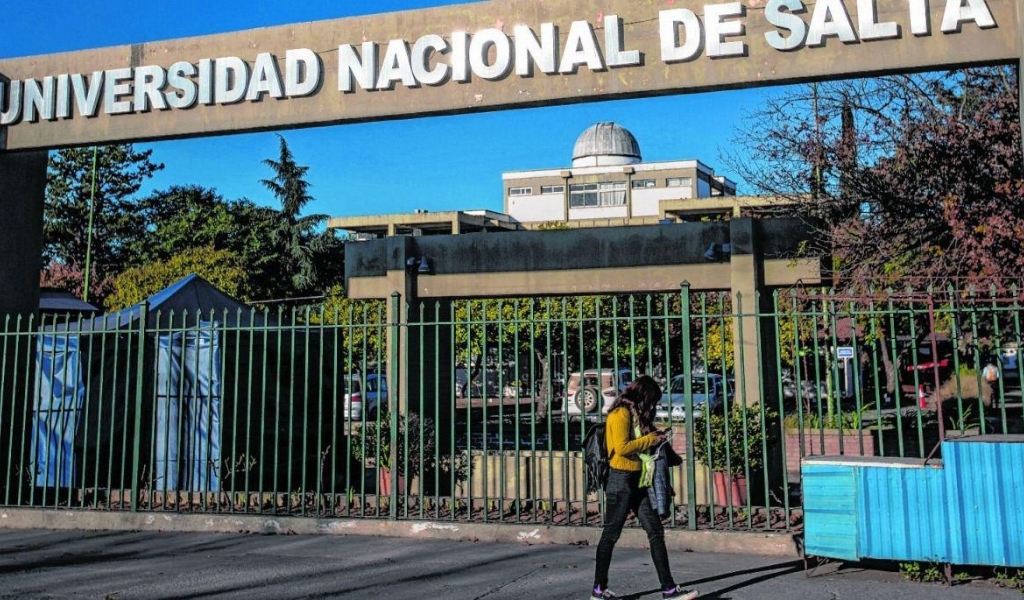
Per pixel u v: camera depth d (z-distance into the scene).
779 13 7.94
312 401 12.07
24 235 10.51
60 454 9.60
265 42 9.50
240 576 7.11
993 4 7.46
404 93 8.99
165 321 11.09
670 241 14.27
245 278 38.78
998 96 12.57
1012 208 11.38
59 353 10.34
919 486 6.54
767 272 14.05
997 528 6.30
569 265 14.64
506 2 8.77
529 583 6.75
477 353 27.19
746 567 7.12
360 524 8.67
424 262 15.11
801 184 15.33
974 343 7.38
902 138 13.55
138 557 7.88
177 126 9.68
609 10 8.47
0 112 10.24
